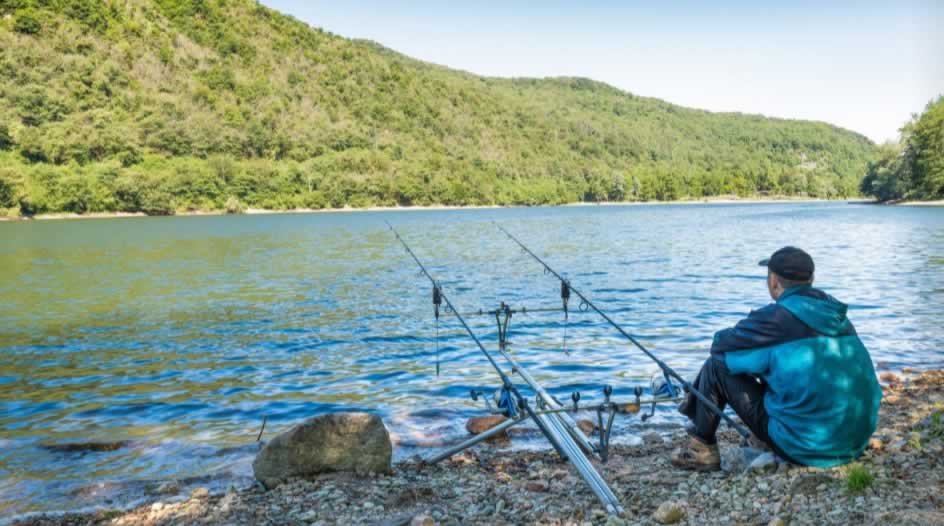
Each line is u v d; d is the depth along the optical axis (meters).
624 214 98.81
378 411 7.64
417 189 161.50
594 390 8.29
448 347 11.19
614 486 4.58
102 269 27.62
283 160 183.00
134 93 192.50
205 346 11.77
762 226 54.62
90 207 109.56
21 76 170.00
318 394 8.51
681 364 9.58
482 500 4.55
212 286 20.98
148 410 7.95
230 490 5.10
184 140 162.25
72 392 8.83
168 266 28.56
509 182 193.00
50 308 16.84
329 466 5.19
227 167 137.75
